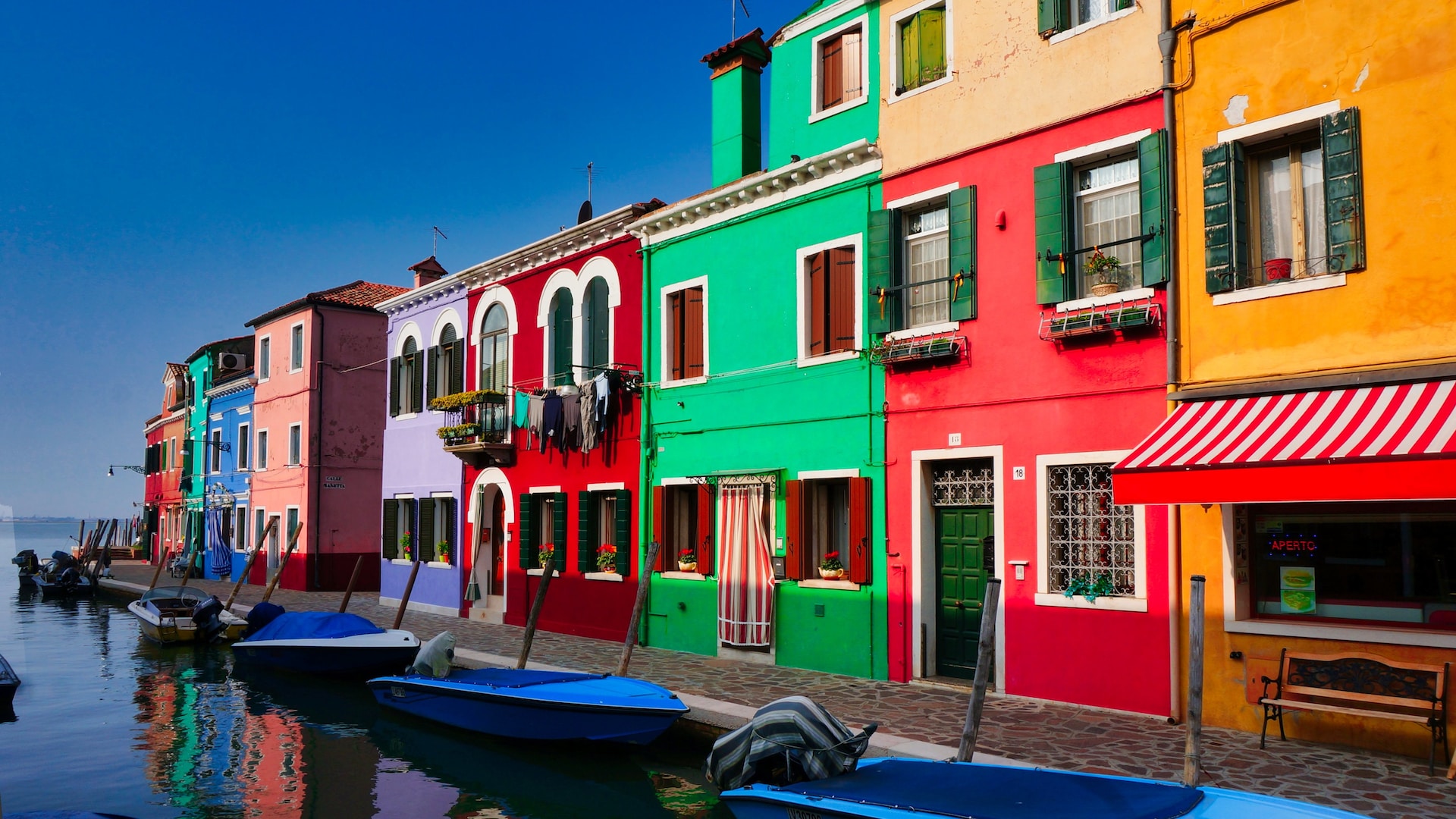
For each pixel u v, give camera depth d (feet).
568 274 63.93
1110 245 35.81
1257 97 32.60
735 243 51.67
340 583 99.45
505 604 67.10
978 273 40.40
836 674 44.14
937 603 42.06
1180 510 33.40
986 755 29.09
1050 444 37.45
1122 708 34.71
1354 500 25.68
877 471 43.62
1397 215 29.40
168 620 68.13
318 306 100.68
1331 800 24.26
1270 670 30.78
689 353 54.13
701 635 51.65
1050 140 38.47
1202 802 20.72
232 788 34.04
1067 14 38.45
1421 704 26.99
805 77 48.85
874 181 44.78
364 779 35.01
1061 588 37.11
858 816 21.72
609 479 58.85
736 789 24.70
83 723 44.60
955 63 41.93
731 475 49.73
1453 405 26.55
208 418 131.34
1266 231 33.19
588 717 35.53
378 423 103.65
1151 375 34.73
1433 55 28.96
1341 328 30.32
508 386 68.44
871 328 43.93
